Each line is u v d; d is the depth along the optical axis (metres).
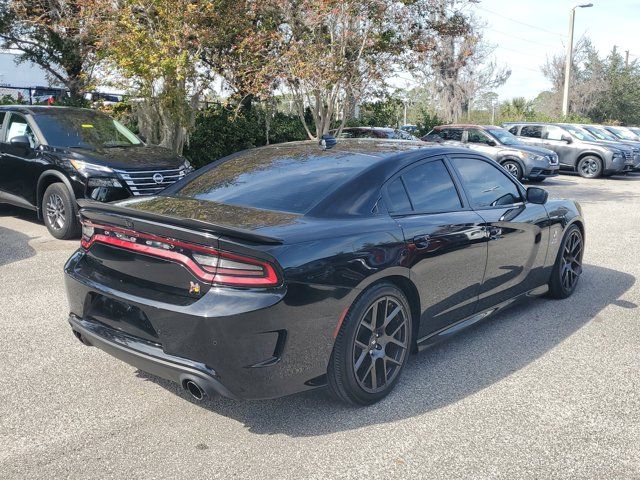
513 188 4.85
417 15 14.32
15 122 8.44
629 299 5.66
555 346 4.45
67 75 15.26
